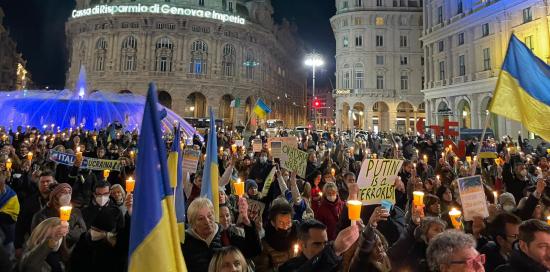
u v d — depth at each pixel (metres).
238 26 73.31
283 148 11.16
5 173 9.86
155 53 68.81
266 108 28.12
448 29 52.03
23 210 7.46
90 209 7.41
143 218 3.25
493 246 5.51
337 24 72.50
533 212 7.17
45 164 11.59
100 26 69.19
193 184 9.40
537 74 8.88
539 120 8.62
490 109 9.05
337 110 71.44
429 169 14.05
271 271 5.70
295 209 8.05
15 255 6.85
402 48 69.12
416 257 5.27
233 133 37.22
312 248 4.55
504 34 43.16
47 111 41.03
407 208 9.16
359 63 69.31
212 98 71.31
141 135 3.45
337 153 19.11
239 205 5.90
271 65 87.19
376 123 71.88
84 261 5.16
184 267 3.39
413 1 69.69
